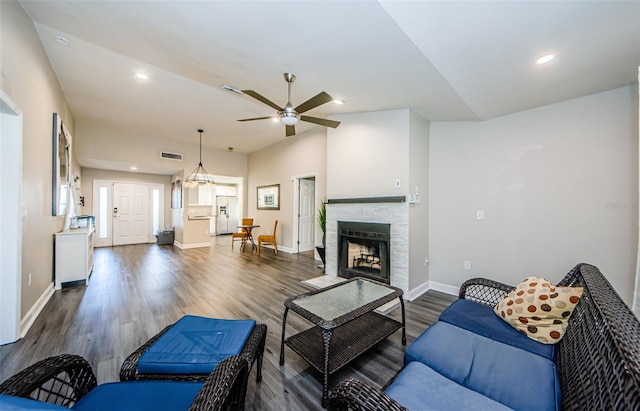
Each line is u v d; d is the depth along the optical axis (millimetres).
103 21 2105
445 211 3586
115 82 3432
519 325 1576
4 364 1832
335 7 1615
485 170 3275
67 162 4129
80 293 3301
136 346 2090
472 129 3393
